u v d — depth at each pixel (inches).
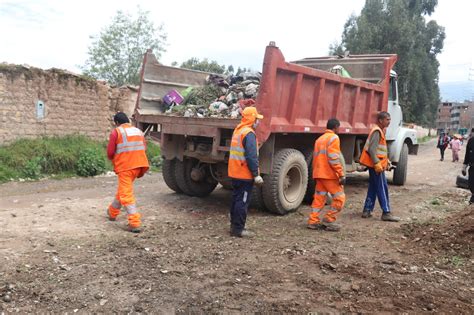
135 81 1006.4
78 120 549.6
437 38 1644.9
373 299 166.4
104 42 1011.9
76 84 543.5
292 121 292.8
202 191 356.5
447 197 393.1
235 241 235.0
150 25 1033.5
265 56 265.6
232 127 271.4
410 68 1373.0
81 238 227.0
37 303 154.6
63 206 299.0
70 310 151.1
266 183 289.9
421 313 155.6
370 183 298.0
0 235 226.4
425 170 655.8
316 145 265.6
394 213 318.0
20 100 482.9
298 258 209.9
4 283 167.8
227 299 162.9
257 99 267.4
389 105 438.9
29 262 189.9
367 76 415.5
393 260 209.9
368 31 1392.7
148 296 162.7
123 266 190.1
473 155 347.3
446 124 4987.7
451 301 166.4
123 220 268.8
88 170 479.5
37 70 497.7
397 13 1408.7
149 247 217.5
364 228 272.1
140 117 322.7
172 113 317.1
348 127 353.7
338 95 335.9
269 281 180.9
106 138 589.9
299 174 311.4
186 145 312.3
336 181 261.0
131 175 248.4
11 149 459.8
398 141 451.2
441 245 231.0
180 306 156.4
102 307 153.9
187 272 186.7
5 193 359.6
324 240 242.4
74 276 177.3
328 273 191.6
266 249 222.5
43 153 469.1
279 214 301.1
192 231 252.4
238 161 240.5
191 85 372.8
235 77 341.7
